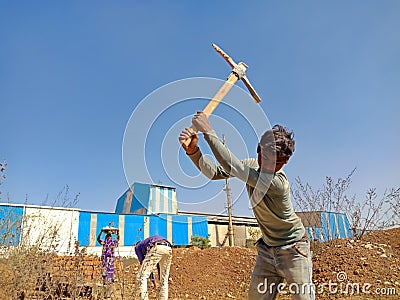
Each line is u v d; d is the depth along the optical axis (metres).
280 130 2.24
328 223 7.18
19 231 3.97
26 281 3.45
